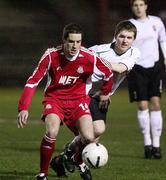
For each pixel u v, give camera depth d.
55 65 28.38
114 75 31.28
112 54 32.12
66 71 28.52
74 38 27.56
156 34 40.59
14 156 38.72
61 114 28.80
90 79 29.42
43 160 28.45
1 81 92.94
